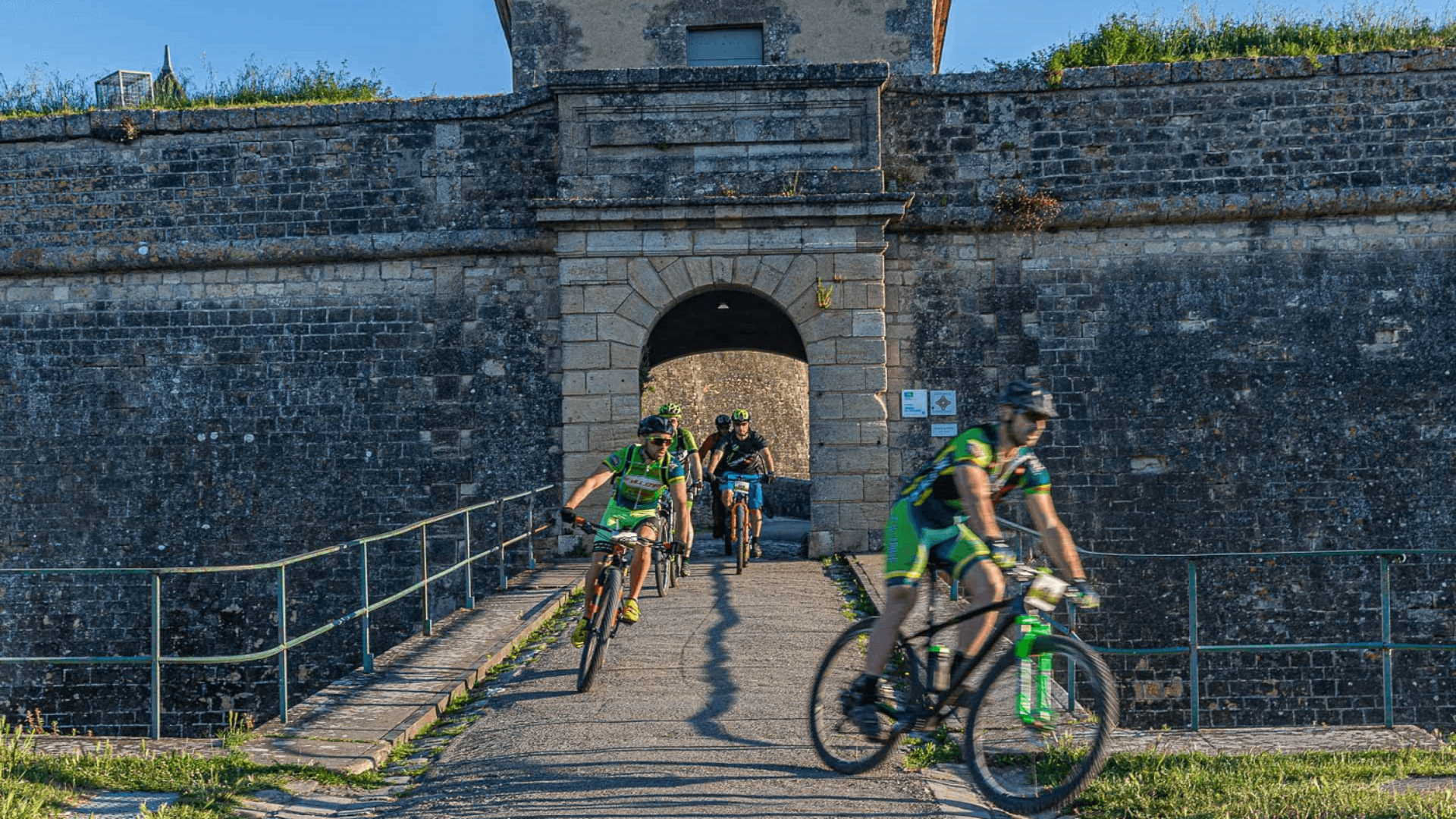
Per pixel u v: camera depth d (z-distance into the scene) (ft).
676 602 34.53
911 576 15.49
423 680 24.82
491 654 27.43
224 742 20.03
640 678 24.43
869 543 45.37
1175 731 20.42
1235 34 56.13
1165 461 45.62
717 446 45.80
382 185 47.85
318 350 47.88
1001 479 15.19
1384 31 55.16
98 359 48.03
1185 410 45.80
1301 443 45.37
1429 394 45.24
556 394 47.32
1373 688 43.50
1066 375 46.34
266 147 48.06
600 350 46.14
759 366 108.99
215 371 47.91
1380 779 16.55
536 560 46.57
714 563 44.45
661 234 46.21
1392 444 45.14
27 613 47.01
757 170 46.09
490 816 15.66
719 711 21.27
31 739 20.27
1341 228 46.03
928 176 46.96
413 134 47.85
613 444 46.06
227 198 47.98
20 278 48.44
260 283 48.14
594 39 55.83
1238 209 45.62
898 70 55.36
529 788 16.81
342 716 21.97
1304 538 44.96
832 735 17.38
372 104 47.73
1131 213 45.98
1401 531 44.73
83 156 48.26
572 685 24.06
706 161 46.09
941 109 47.06
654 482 25.05
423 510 47.29
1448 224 45.73
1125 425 45.91
